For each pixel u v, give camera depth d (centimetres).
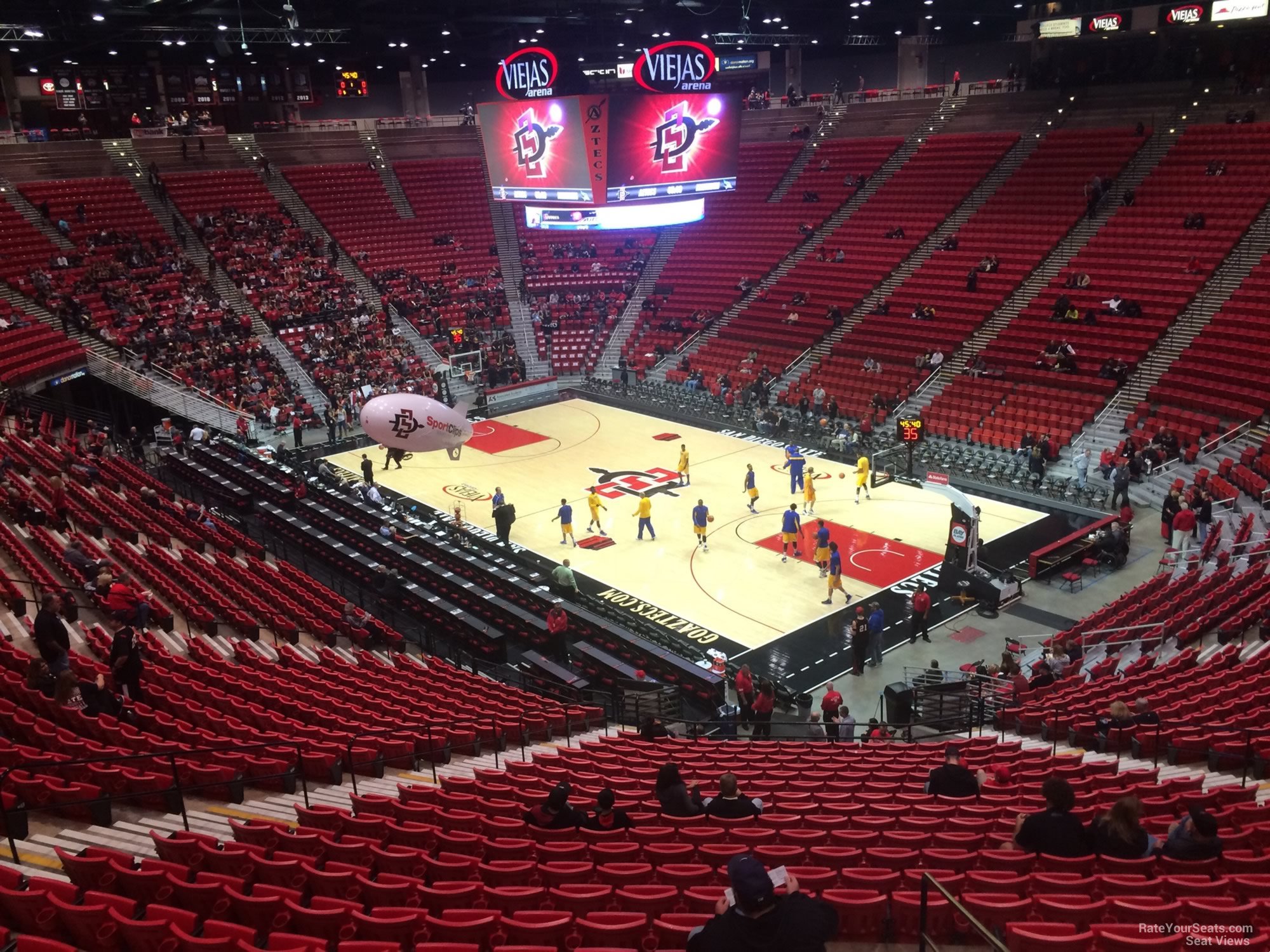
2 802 862
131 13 3753
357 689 1645
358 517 2906
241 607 2069
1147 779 1122
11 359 3506
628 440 3694
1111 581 2384
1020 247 4003
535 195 3491
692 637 2206
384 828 962
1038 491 2981
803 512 2917
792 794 1134
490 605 2344
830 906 454
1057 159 4319
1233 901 685
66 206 4778
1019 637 2159
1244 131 3888
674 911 771
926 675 1873
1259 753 1174
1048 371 3428
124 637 1312
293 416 3819
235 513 3173
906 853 851
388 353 4403
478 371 4522
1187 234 3594
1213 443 2825
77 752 1065
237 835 916
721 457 3456
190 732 1202
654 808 1061
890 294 4175
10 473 2473
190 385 3894
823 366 4003
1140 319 3416
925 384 3691
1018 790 1099
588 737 1659
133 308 4238
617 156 3294
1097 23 4431
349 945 671
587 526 2878
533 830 969
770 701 1822
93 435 3200
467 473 3375
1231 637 1677
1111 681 1636
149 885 773
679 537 2770
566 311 4906
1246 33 4247
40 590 1755
